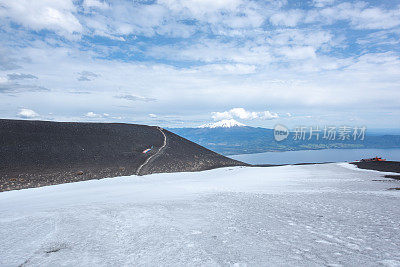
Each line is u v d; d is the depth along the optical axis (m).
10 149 44.62
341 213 10.41
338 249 5.59
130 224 8.00
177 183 30.95
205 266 4.50
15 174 34.16
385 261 4.77
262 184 26.92
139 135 74.62
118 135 68.56
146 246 5.74
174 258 4.93
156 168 47.56
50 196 21.44
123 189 24.75
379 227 7.90
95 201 15.88
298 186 23.97
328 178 31.23
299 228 7.70
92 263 4.71
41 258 4.99
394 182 25.17
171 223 8.16
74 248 5.64
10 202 19.30
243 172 47.59
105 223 8.14
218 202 13.54
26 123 59.59
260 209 11.23
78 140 57.41
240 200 14.38
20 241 6.22
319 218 9.34
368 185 23.41
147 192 21.36
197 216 9.43
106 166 44.66
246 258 4.92
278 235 6.79
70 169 40.28
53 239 6.36
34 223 8.29
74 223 8.17
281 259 4.87
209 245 5.80
